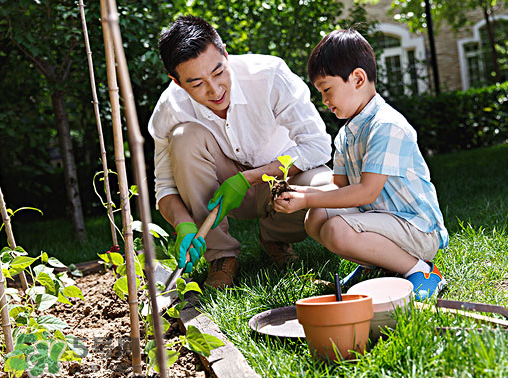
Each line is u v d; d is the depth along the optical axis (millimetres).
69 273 3135
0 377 1620
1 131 4914
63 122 4344
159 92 4887
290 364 1499
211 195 2287
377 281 1806
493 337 1325
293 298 2012
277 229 2502
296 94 2324
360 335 1479
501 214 2971
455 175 5246
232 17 5434
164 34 1996
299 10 5578
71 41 3969
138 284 2211
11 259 1779
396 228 1998
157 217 4641
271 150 2457
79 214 4383
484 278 2064
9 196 6883
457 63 14195
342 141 2205
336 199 1953
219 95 2035
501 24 13891
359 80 1982
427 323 1478
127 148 5926
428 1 9344
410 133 2016
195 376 1640
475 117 9062
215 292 2152
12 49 4383
